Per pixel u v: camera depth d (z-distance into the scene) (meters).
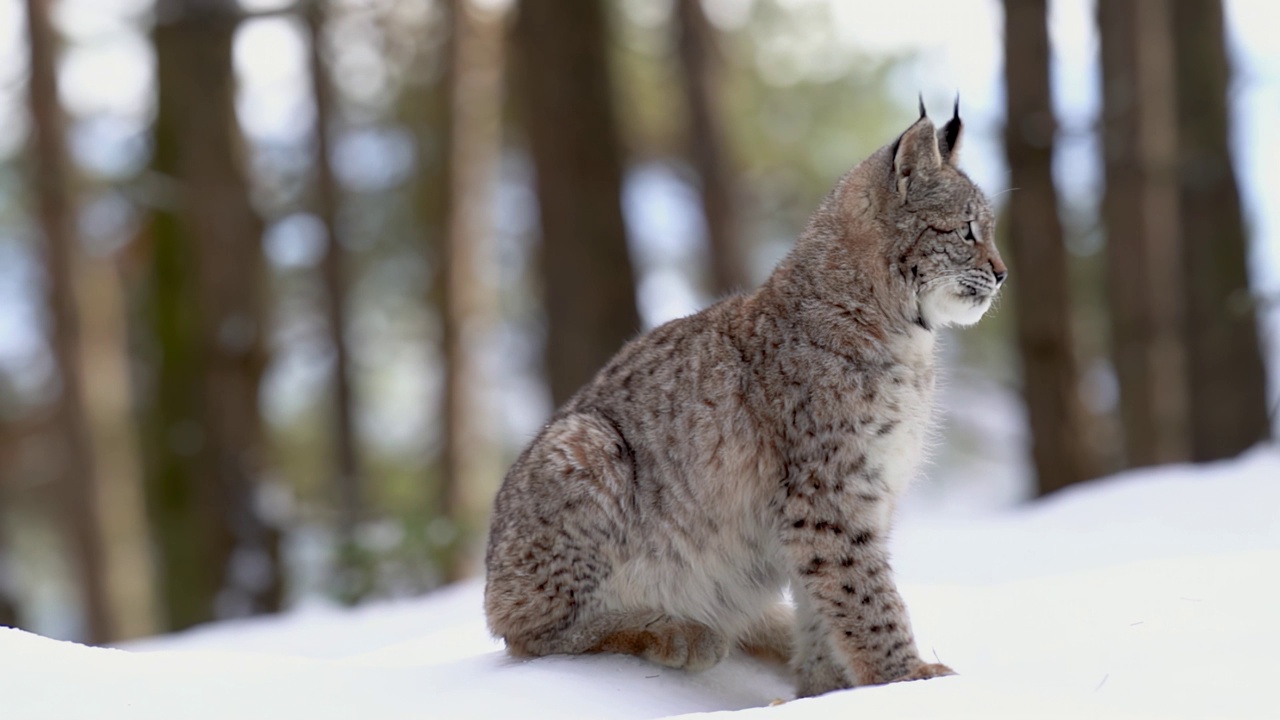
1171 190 15.33
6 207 26.39
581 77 14.62
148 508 14.75
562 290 14.47
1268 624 5.34
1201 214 15.26
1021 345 13.66
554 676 5.43
